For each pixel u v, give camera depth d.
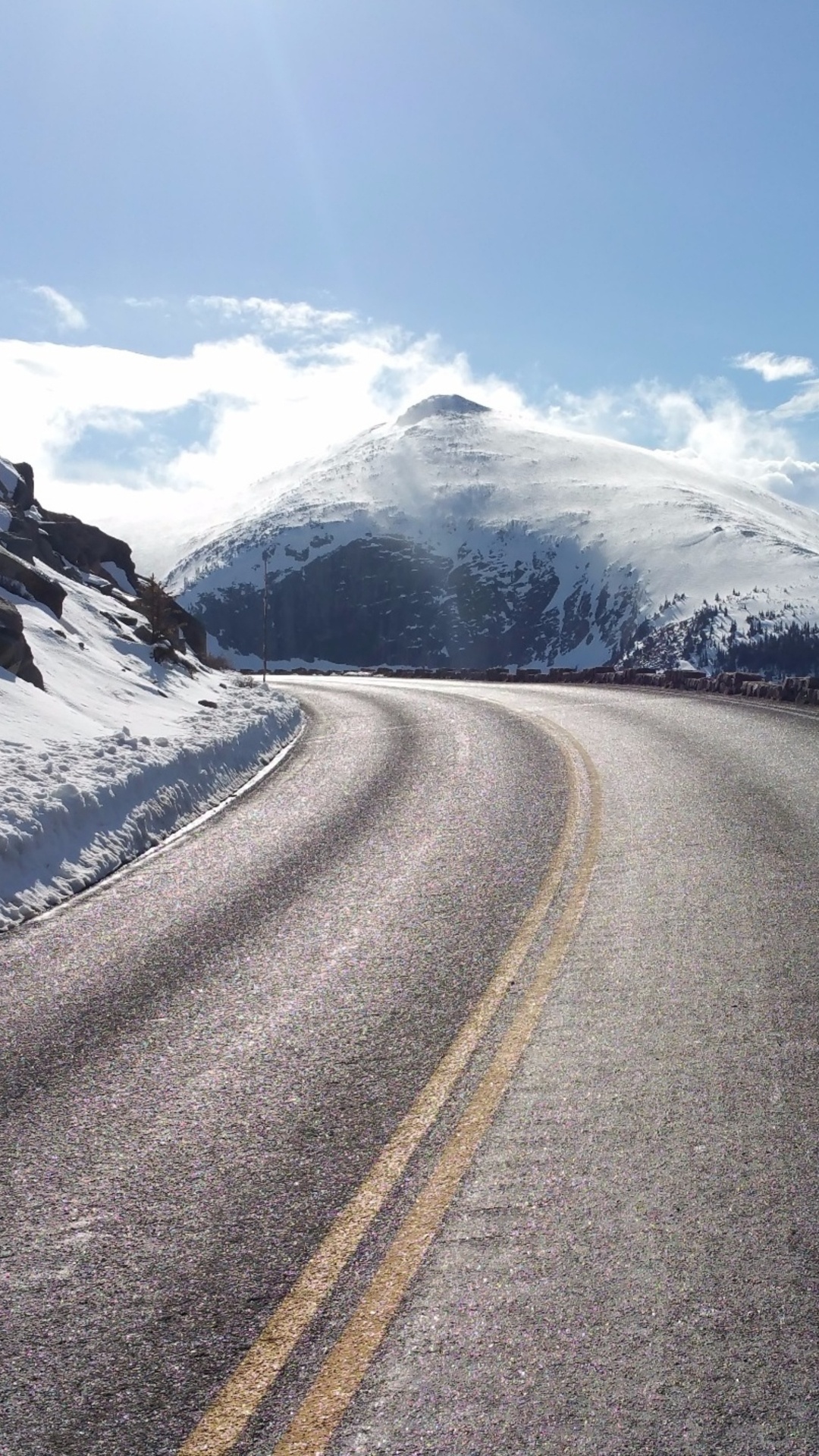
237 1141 3.68
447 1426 2.24
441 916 6.48
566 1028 4.55
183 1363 2.50
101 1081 4.27
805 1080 3.88
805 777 10.70
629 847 8.00
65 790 8.96
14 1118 3.96
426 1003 4.99
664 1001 4.79
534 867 7.60
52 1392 2.42
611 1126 3.61
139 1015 5.03
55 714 13.09
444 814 9.98
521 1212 3.08
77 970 5.80
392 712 21.81
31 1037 4.81
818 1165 3.27
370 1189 3.28
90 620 21.17
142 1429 2.29
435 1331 2.56
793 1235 2.89
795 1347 2.43
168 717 16.19
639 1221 3.00
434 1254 2.89
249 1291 2.78
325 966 5.65
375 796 11.28
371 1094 4.00
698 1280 2.71
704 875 6.99
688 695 22.84
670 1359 2.41
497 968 5.42
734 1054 4.15
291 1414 2.30
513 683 33.19
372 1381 2.39
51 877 7.75
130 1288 2.82
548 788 11.07
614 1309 2.61
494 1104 3.83
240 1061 4.41
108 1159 3.58
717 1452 2.13
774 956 5.30
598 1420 2.23
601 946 5.66
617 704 21.03
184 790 11.45
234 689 22.91
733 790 10.16
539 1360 2.43
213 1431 2.27
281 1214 3.16
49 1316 2.71
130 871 8.37
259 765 14.58
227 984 5.44
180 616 31.27
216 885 7.71
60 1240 3.08
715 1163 3.31
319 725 19.88
